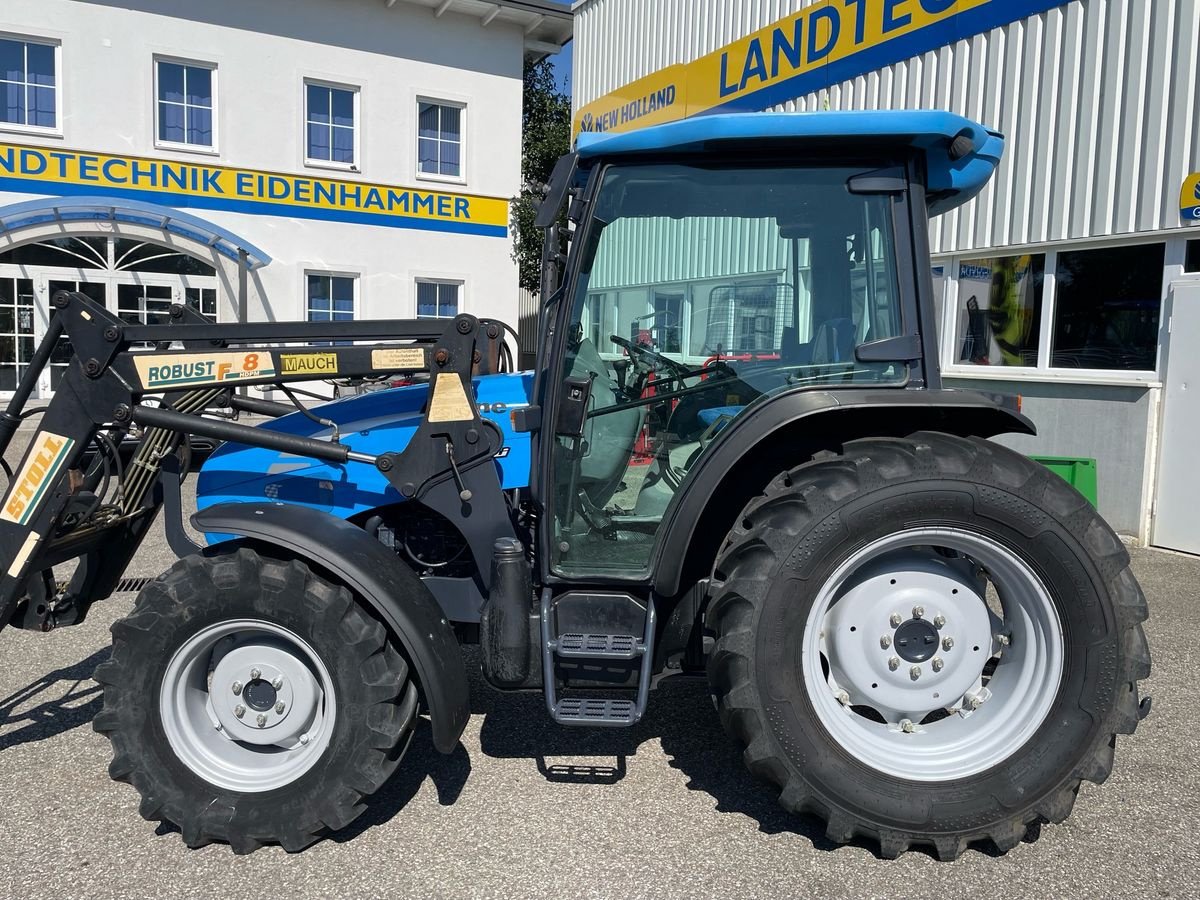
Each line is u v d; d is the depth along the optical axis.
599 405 2.79
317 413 3.22
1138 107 6.04
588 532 2.83
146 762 2.59
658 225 2.73
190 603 2.57
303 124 13.98
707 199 2.71
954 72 7.28
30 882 2.42
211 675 2.72
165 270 13.35
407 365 2.79
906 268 2.67
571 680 2.75
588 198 2.71
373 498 3.00
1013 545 2.50
